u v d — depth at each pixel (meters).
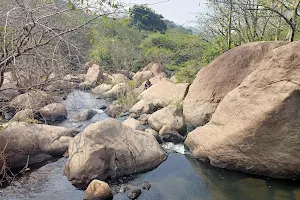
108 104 14.27
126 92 15.20
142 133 7.84
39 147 7.61
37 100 6.69
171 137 8.88
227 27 11.16
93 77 18.09
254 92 6.34
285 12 9.34
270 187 5.94
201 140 7.54
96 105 13.91
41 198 5.91
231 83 8.60
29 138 7.49
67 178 6.70
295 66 5.70
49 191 6.18
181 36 25.55
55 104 11.08
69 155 7.03
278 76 5.92
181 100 11.44
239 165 6.66
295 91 5.52
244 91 6.62
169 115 9.71
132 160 6.89
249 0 9.87
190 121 9.49
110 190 5.84
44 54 4.66
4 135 7.12
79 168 6.41
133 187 6.23
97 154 6.49
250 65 8.30
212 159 7.16
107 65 20.36
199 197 5.87
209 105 9.01
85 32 5.30
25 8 4.29
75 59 5.46
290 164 5.93
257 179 6.32
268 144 6.03
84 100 14.51
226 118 6.95
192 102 9.62
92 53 19.39
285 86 5.70
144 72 19.66
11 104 6.16
